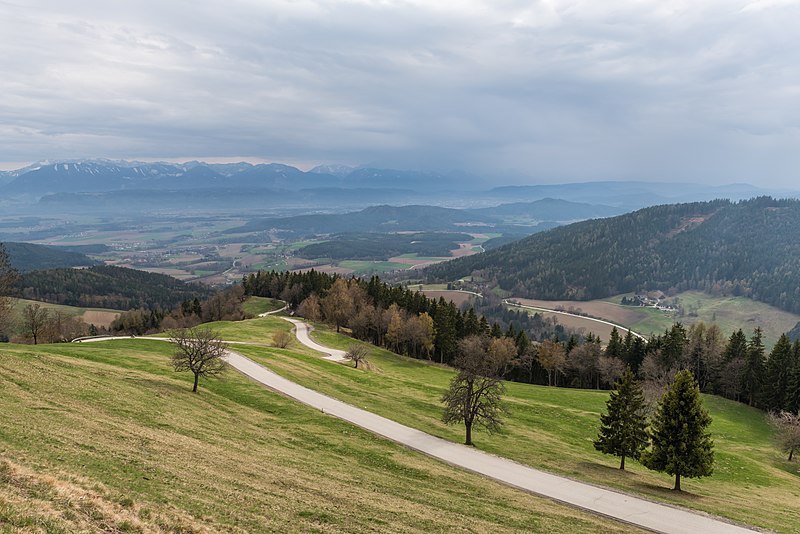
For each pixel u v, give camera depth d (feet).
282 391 216.95
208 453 111.75
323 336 423.64
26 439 85.25
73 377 151.53
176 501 75.05
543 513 116.26
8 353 161.68
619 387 182.70
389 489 115.85
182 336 200.23
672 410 160.76
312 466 124.57
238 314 533.55
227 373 230.89
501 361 381.19
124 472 82.28
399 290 522.47
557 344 418.72
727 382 366.22
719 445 257.75
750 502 160.86
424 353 446.60
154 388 170.50
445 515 100.89
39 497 61.36
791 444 242.37
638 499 139.23
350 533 79.51
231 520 73.20
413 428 192.95
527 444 203.82
